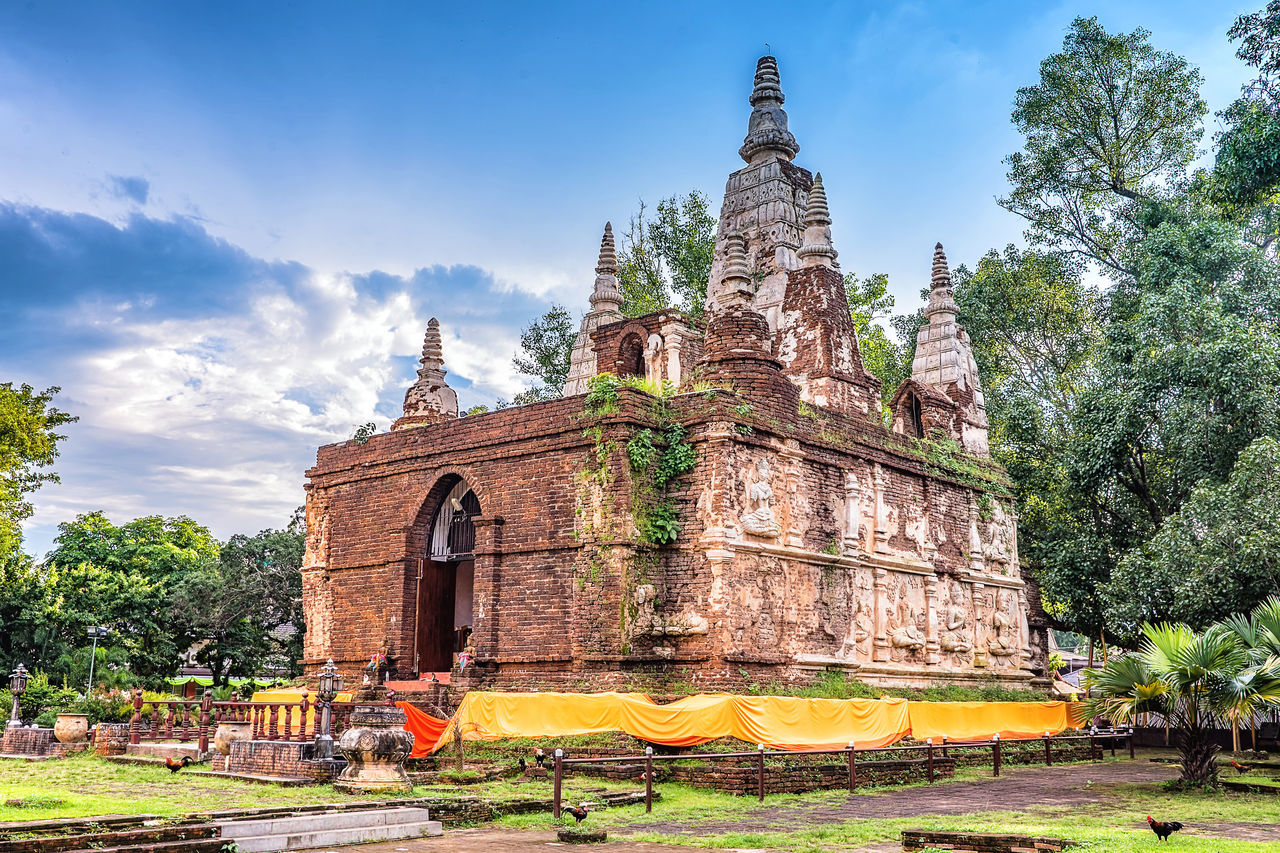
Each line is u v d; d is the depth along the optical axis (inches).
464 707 838.5
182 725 985.5
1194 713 785.6
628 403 948.0
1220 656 780.6
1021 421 1510.8
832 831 578.6
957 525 1237.1
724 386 992.2
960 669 1183.6
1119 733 1131.3
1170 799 727.1
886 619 1085.1
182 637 1791.3
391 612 1098.1
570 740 844.6
